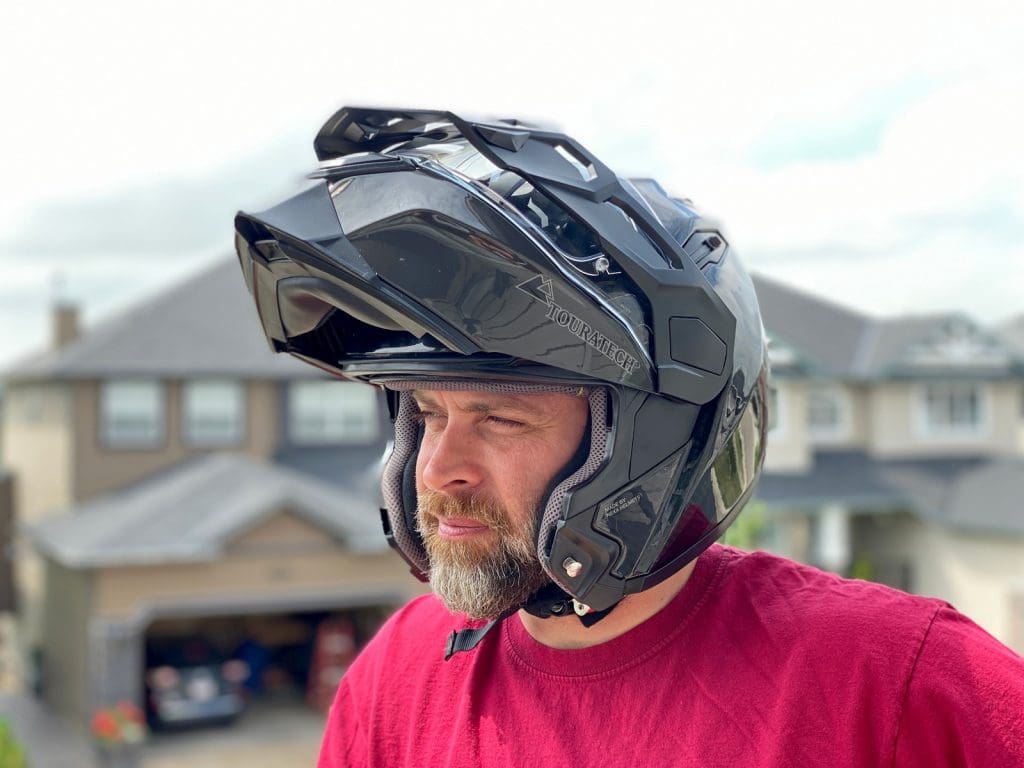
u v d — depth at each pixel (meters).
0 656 22.41
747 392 1.18
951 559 15.74
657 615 1.15
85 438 17.69
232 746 14.84
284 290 1.14
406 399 1.29
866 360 16.06
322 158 1.21
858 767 1.02
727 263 1.22
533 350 1.05
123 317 18.95
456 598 1.15
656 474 1.11
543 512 1.12
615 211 1.11
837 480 16.06
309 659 17.77
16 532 21.05
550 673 1.18
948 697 1.01
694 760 1.06
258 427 18.53
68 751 14.87
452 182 1.04
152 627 17.73
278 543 15.23
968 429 17.12
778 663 1.07
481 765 1.19
